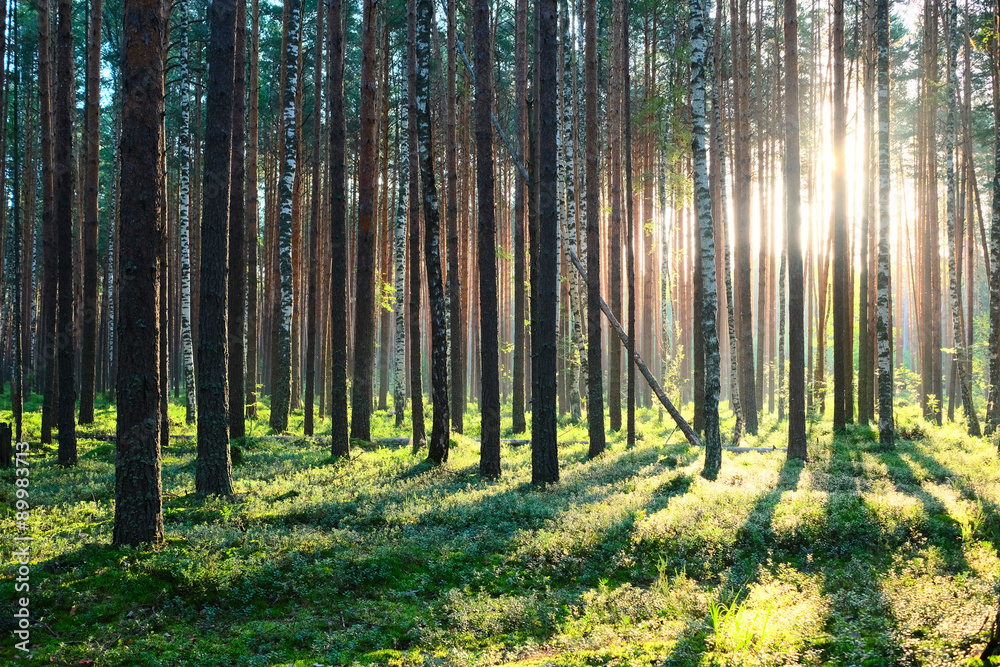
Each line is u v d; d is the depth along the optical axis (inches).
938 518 401.4
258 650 267.4
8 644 252.1
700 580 339.3
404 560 355.6
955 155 1242.0
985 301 2375.7
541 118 581.9
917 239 1413.6
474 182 1517.0
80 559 322.0
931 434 826.2
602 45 1334.9
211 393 489.1
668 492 500.7
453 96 892.6
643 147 1400.1
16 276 656.4
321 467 649.6
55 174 704.4
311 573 327.6
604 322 1462.8
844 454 663.1
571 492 521.7
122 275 343.3
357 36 1438.2
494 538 391.9
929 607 260.1
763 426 1002.7
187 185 958.4
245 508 445.4
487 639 278.4
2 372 1831.9
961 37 1189.1
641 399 1486.2
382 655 260.8
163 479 561.6
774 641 239.9
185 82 947.3
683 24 1106.1
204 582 305.7
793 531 377.4
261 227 1878.7
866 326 917.2
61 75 641.6
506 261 1649.9
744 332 927.0
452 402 970.1
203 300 491.2
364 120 723.4
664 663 233.0
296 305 1296.8
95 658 249.9
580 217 1132.5
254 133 1042.1
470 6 1154.7
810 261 1263.5
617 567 352.2
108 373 1722.4
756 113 1326.3
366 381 790.5
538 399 574.9
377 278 1333.7
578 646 262.5
